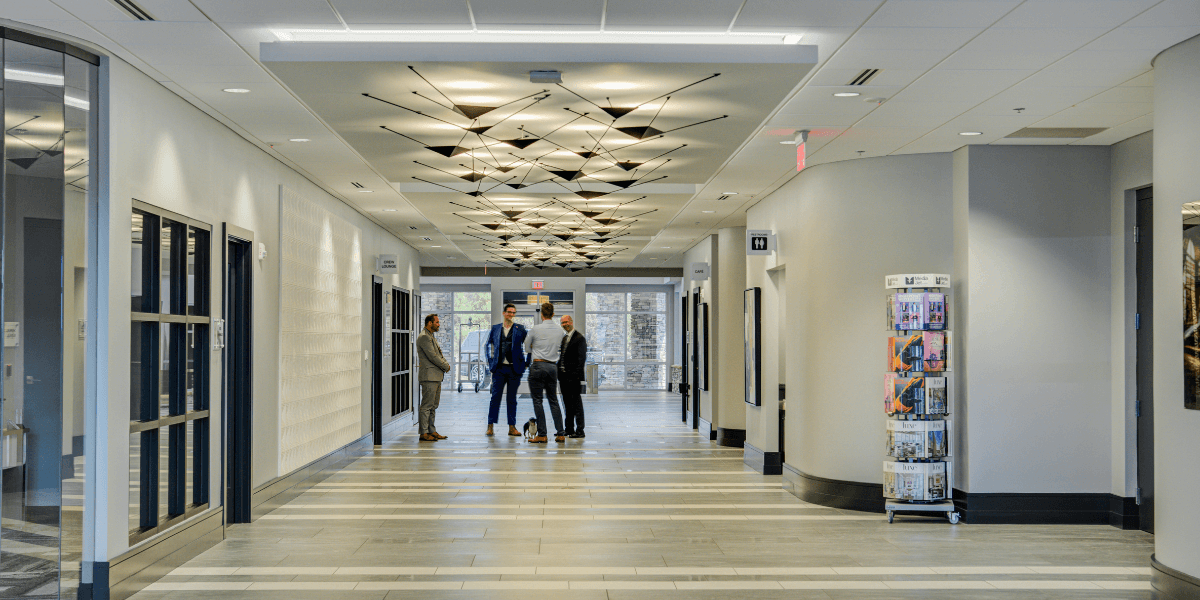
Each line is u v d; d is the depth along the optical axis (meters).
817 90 6.64
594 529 8.08
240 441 8.20
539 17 5.19
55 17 5.07
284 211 9.32
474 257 21.16
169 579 6.30
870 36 5.47
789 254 10.42
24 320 5.27
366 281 13.76
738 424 14.46
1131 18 5.14
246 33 5.39
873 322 9.03
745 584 6.23
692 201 12.05
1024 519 8.41
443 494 9.92
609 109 6.73
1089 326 8.49
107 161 5.64
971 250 8.48
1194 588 5.55
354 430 12.81
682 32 5.49
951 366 8.60
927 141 8.33
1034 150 8.52
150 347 6.24
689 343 18.72
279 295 9.17
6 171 5.20
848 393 9.16
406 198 11.81
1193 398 5.59
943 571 6.62
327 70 5.75
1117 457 8.38
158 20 5.14
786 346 10.53
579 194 11.35
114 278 5.68
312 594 5.94
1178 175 5.68
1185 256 5.64
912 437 8.44
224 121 7.50
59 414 5.38
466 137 7.85
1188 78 5.56
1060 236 8.51
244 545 7.37
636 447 14.34
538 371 14.91
